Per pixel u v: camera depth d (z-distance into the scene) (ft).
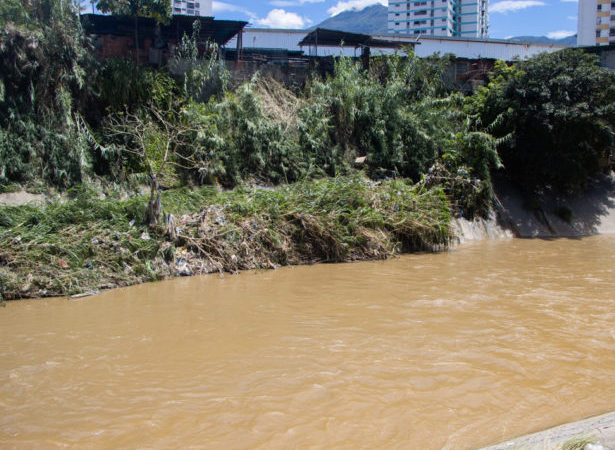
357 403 15.88
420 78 69.21
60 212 33.94
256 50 80.07
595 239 55.06
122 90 50.34
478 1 435.94
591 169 60.80
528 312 26.04
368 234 41.73
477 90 70.59
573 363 19.21
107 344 21.25
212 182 48.83
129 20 59.62
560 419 14.96
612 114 56.44
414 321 24.39
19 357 19.77
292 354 20.04
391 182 47.93
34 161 42.80
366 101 59.62
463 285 32.22
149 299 28.58
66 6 46.91
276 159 53.31
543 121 56.44
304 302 27.89
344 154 57.57
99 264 31.94
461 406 15.71
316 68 69.05
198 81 56.39
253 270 36.88
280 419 14.89
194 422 14.73
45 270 29.76
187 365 18.98
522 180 62.75
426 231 45.55
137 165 47.11
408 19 417.28
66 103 45.24
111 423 14.66
